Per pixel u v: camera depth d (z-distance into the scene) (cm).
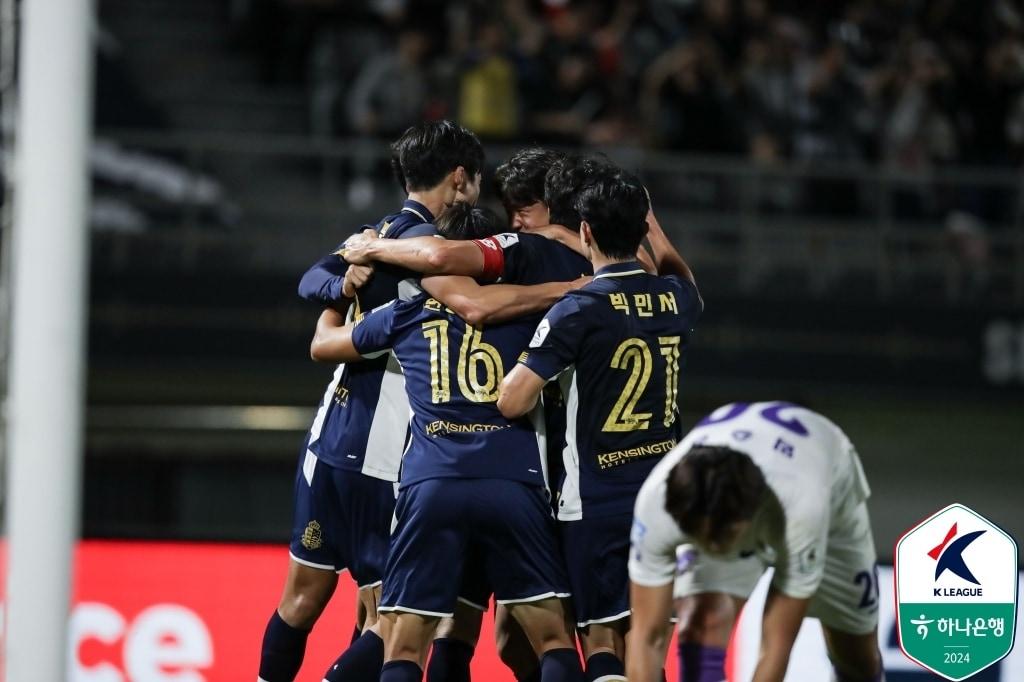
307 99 3956
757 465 1225
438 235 1476
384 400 1517
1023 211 3559
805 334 3450
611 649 1450
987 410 3691
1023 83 3791
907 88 3706
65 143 1095
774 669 1270
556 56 3659
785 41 3688
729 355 3434
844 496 1313
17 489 1088
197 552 1931
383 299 1512
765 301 3444
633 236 1438
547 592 1448
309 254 3456
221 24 4234
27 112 1094
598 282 1436
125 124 3769
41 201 1091
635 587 1284
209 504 3328
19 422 1089
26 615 1088
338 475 1527
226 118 3888
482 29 3606
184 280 3328
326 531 1559
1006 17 3922
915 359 3466
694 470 1210
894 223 3522
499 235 1473
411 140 1527
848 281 3488
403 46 3559
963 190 3553
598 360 1418
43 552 1089
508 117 3528
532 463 1444
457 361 1450
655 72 3703
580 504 1436
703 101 3559
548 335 1397
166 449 3338
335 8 3834
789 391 3438
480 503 1423
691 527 1216
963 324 3478
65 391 1095
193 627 1916
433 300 1468
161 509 3312
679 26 3875
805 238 3497
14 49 1223
